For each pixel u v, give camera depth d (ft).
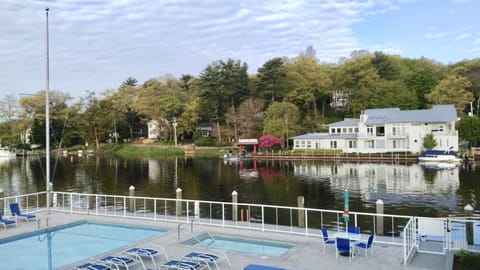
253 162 231.50
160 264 36.73
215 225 52.29
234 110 313.12
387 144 239.50
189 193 123.65
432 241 43.50
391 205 99.76
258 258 37.99
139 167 209.87
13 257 42.37
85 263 36.65
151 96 344.49
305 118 313.53
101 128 333.62
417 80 319.68
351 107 328.70
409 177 151.74
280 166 206.28
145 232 52.54
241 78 323.16
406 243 38.52
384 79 325.01
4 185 147.64
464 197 108.68
